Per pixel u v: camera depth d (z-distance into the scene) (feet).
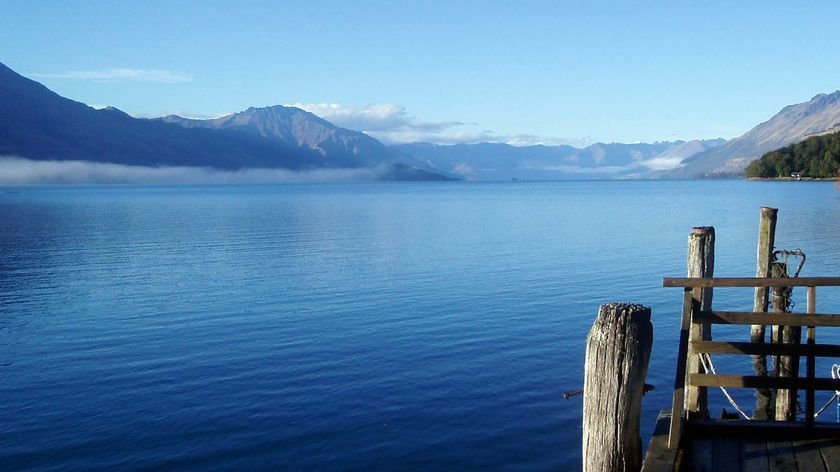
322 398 50.49
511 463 40.29
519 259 121.80
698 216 232.32
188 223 237.45
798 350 25.20
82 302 90.02
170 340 68.13
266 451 42.16
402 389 52.16
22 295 96.17
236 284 101.65
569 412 47.29
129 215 294.25
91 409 49.03
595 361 22.40
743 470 23.44
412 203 381.81
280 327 72.43
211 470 39.83
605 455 22.31
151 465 40.47
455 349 62.54
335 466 40.24
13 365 60.34
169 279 108.37
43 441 43.83
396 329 70.33
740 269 107.45
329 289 94.99
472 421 46.06
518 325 71.05
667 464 22.63
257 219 254.06
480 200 417.69
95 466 40.47
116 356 62.64
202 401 50.29
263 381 54.49
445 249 140.05
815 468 23.38
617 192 574.56
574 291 89.45
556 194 542.16
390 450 42.06
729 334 67.21
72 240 178.40
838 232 159.84
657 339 64.95
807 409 25.63
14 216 291.38
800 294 86.28
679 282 24.81
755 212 248.32
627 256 124.36
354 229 197.57
